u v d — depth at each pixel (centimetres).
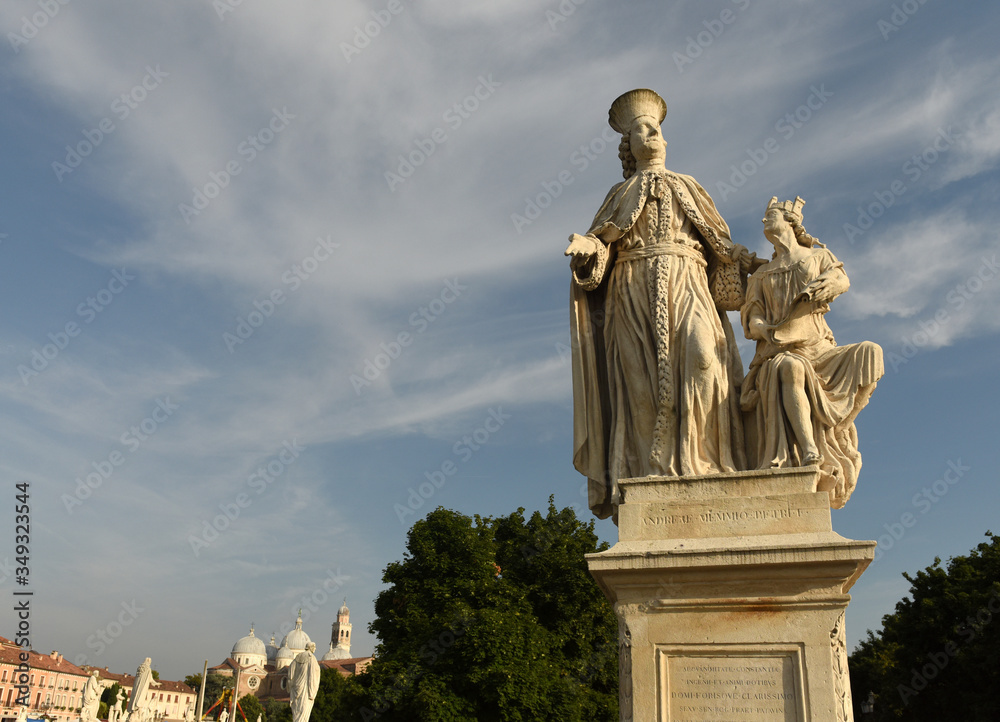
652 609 502
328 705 3997
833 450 566
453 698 1900
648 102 710
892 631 2619
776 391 575
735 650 478
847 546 466
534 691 1903
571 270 666
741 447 593
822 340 596
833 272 598
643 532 540
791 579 481
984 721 2120
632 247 662
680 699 479
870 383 564
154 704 5753
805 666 463
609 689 2388
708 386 587
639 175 683
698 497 543
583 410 641
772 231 626
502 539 2516
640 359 626
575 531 2559
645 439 610
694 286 638
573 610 2327
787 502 520
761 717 462
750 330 606
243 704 7319
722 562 486
